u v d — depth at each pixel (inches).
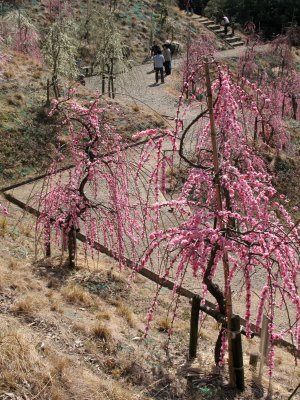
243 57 1078.4
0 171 546.3
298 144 724.0
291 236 253.6
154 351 278.4
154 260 422.3
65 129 610.5
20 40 860.6
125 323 303.1
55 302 296.8
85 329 273.7
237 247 244.2
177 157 573.0
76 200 348.2
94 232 363.6
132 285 365.7
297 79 883.4
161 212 494.6
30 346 228.7
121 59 882.1
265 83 881.5
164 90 875.4
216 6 1470.2
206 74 233.8
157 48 922.1
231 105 247.0
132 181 528.7
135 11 1227.2
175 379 255.3
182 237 231.1
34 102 643.5
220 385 257.9
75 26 955.3
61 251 394.0
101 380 232.2
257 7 1467.8
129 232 382.3
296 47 1326.3
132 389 239.6
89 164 338.3
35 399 207.0
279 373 295.9
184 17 1306.6
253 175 259.0
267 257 220.1
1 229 403.5
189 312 349.4
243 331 257.3
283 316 388.5
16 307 274.1
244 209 269.7
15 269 335.6
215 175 238.8
